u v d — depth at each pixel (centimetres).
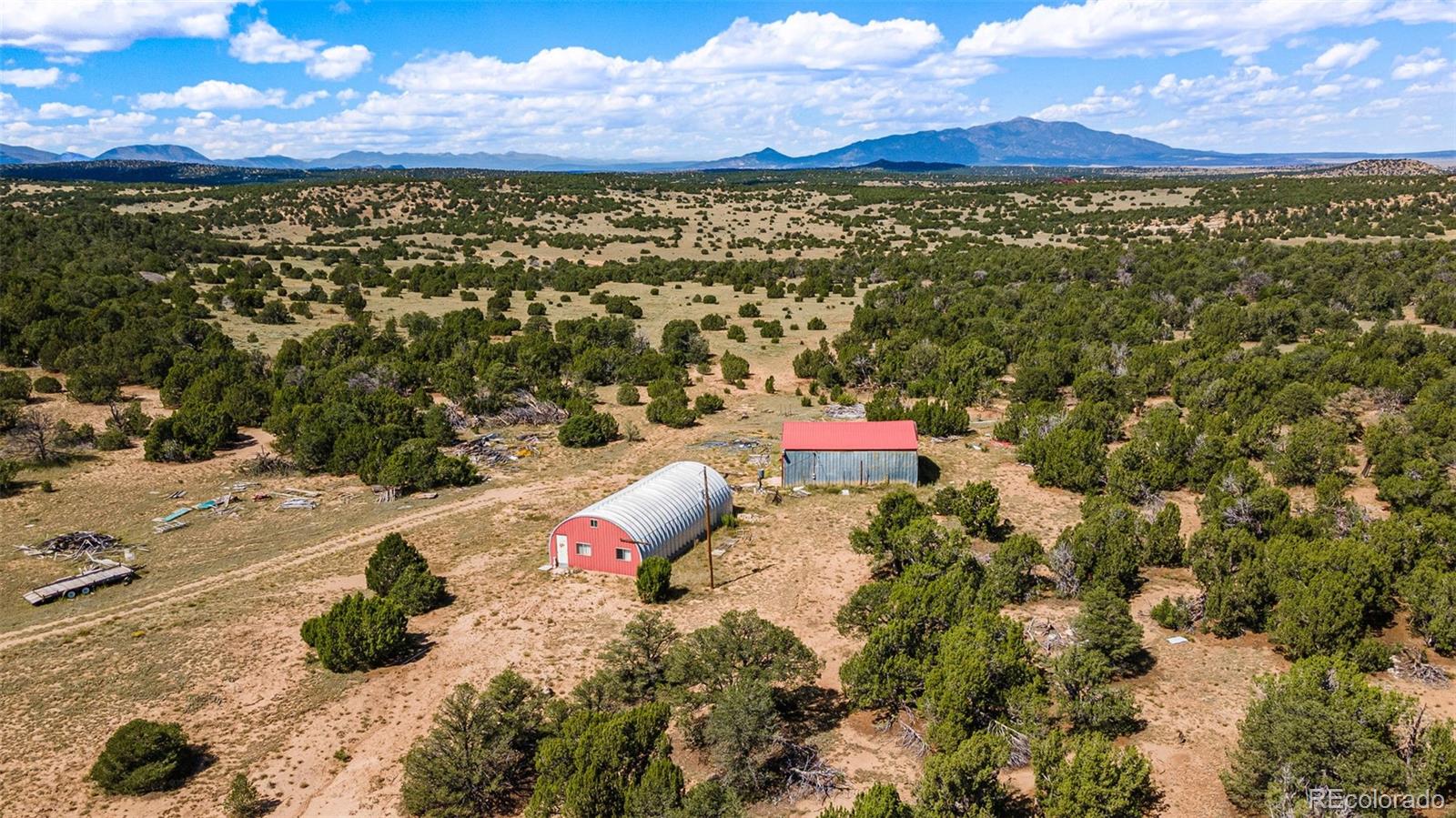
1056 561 3581
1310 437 4872
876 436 5072
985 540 4225
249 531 4459
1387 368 6316
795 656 2759
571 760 2281
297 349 7725
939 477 5153
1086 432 5094
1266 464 5053
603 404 6975
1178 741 2577
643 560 3769
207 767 2553
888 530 3847
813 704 2842
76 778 2500
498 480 5212
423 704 2870
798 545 4197
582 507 4728
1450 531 3500
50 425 5781
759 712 2427
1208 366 6631
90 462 5403
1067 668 2692
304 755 2606
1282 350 7912
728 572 3894
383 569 3641
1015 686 2641
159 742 2484
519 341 8162
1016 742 2494
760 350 9038
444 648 3231
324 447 5397
